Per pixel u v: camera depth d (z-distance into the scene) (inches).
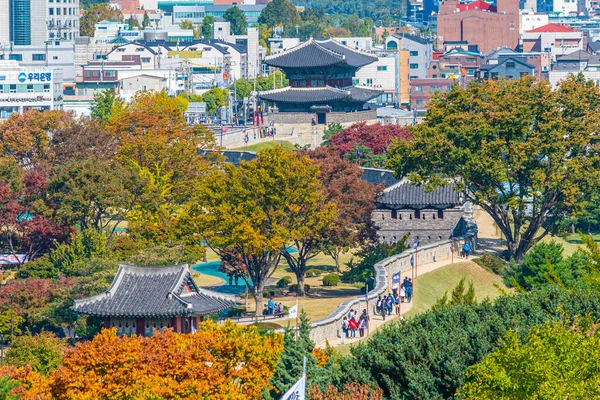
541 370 6446.9
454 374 7101.4
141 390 7155.5
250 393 7372.1
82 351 7475.4
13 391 7047.2
